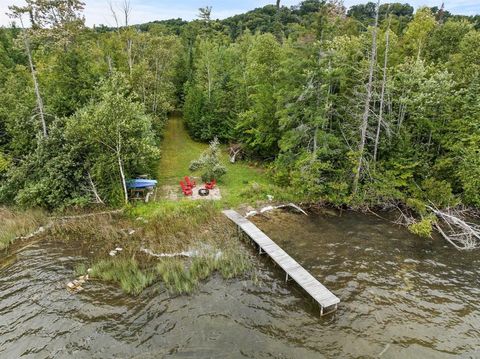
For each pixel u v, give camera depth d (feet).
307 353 36.45
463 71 84.17
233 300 44.83
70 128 66.28
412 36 105.19
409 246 58.90
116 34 123.65
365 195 71.67
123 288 46.14
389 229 65.05
